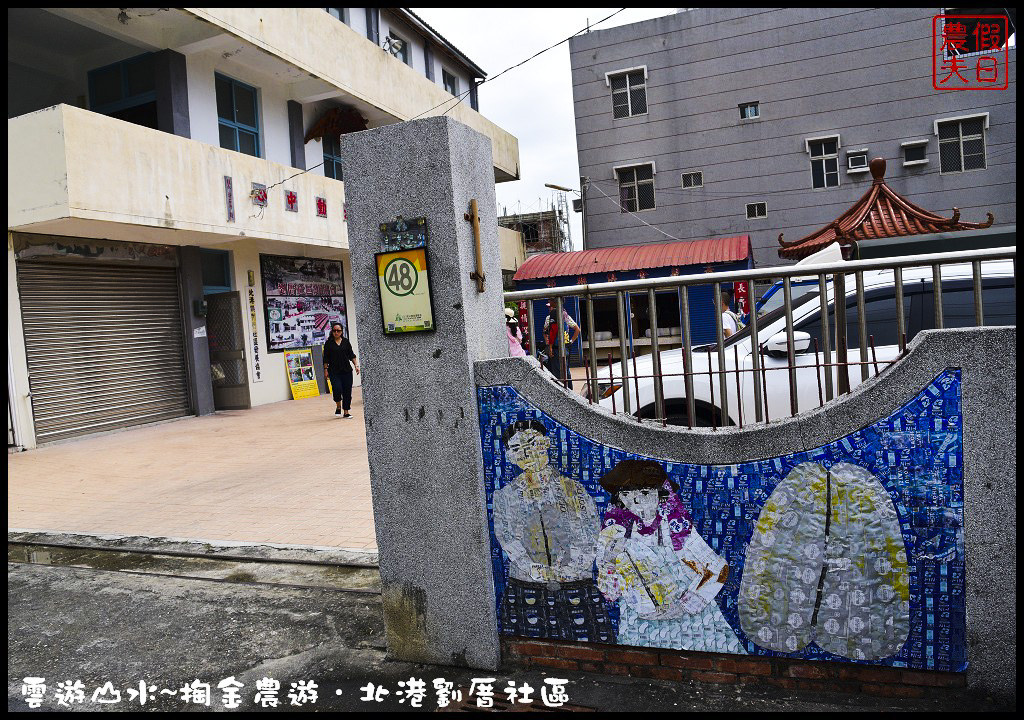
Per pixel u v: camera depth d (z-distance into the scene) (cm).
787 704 250
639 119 2166
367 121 1755
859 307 264
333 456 831
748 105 2061
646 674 276
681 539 268
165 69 1206
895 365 243
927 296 420
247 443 978
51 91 1316
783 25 2009
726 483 261
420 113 1794
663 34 2123
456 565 293
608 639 280
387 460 301
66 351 1086
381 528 305
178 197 1084
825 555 252
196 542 511
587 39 2202
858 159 1966
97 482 768
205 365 1341
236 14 1184
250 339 1444
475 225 293
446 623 298
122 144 995
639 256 1914
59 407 1070
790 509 255
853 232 843
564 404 279
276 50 1281
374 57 1606
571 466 279
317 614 364
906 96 1914
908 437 242
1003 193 1859
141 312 1229
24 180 943
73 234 1077
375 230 294
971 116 1861
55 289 1073
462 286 282
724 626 265
